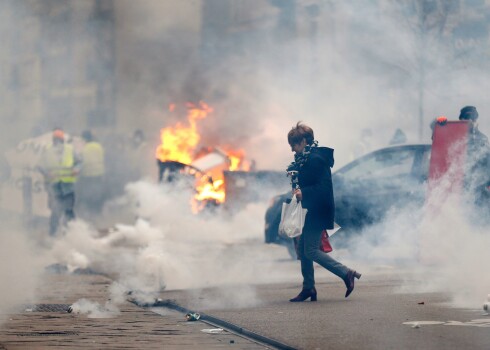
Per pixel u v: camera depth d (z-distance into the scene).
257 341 18.41
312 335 18.41
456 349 16.39
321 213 23.97
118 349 17.61
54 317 22.19
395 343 17.17
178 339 18.77
